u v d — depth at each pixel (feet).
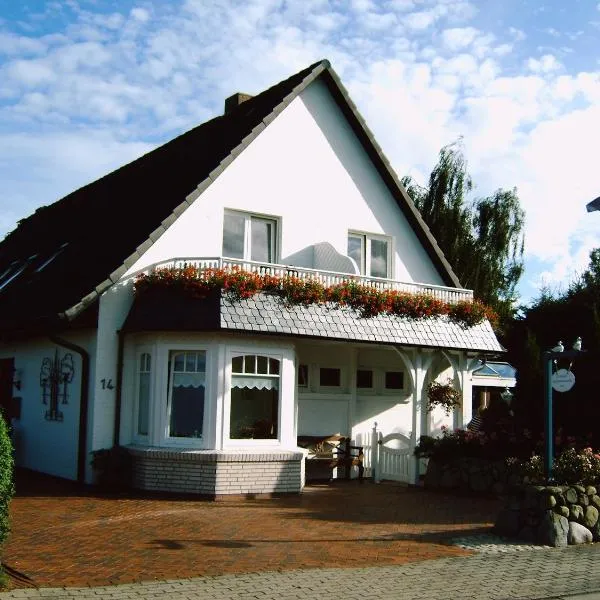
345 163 61.00
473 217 94.68
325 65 59.21
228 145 55.47
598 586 27.04
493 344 60.03
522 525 35.47
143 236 50.70
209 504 43.65
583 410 50.78
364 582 26.94
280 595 24.88
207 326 45.78
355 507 44.11
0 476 24.76
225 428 46.80
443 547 33.32
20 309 57.67
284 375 49.47
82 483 49.67
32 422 58.23
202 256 52.34
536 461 38.50
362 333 52.06
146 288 48.65
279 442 48.88
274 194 56.59
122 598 23.85
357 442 60.75
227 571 27.78
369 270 62.59
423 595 25.49
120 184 70.49
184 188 53.78
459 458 52.31
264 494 47.24
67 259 60.90
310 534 35.37
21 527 35.14
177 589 25.08
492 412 56.13
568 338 84.53
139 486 47.32
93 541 32.32
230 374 47.34
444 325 57.52
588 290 86.63
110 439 49.16
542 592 26.20
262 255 56.54
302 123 58.80
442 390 60.54
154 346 48.37
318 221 58.90
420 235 64.75
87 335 50.49
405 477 55.88
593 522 35.37
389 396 63.36
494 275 92.58
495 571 29.09
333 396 59.82
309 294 49.65
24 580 25.64
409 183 98.37
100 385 48.75
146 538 33.24
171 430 47.83
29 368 59.52
